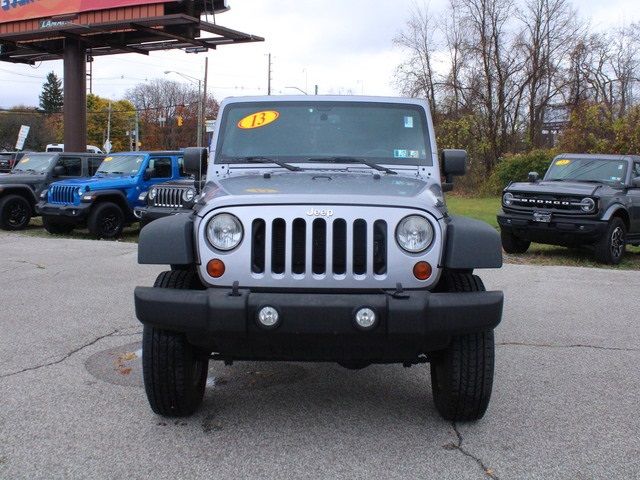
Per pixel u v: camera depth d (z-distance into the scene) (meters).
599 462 3.79
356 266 3.82
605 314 7.64
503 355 5.96
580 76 35.19
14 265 10.64
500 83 35.06
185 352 4.12
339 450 3.93
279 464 3.73
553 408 4.64
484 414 4.42
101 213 14.81
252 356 4.01
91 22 24.84
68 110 26.86
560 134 32.88
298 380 5.25
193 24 23.84
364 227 3.81
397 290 3.75
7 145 86.88
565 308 7.95
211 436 4.11
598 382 5.21
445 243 3.90
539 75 34.91
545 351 6.10
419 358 4.32
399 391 5.01
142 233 3.98
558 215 11.42
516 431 4.22
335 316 3.65
